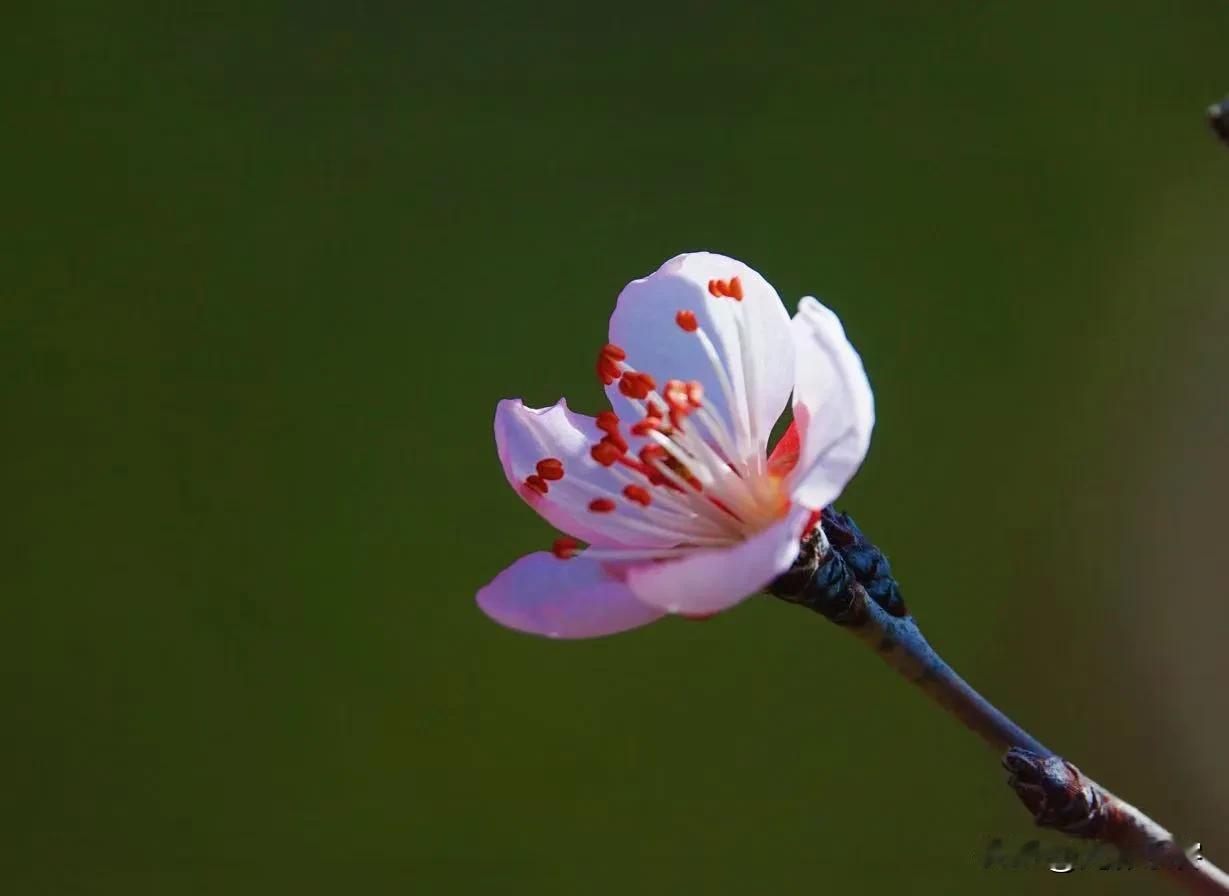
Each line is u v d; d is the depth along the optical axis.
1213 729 0.73
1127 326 0.82
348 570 0.77
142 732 0.74
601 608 0.52
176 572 0.78
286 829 0.72
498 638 0.74
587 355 0.81
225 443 0.80
